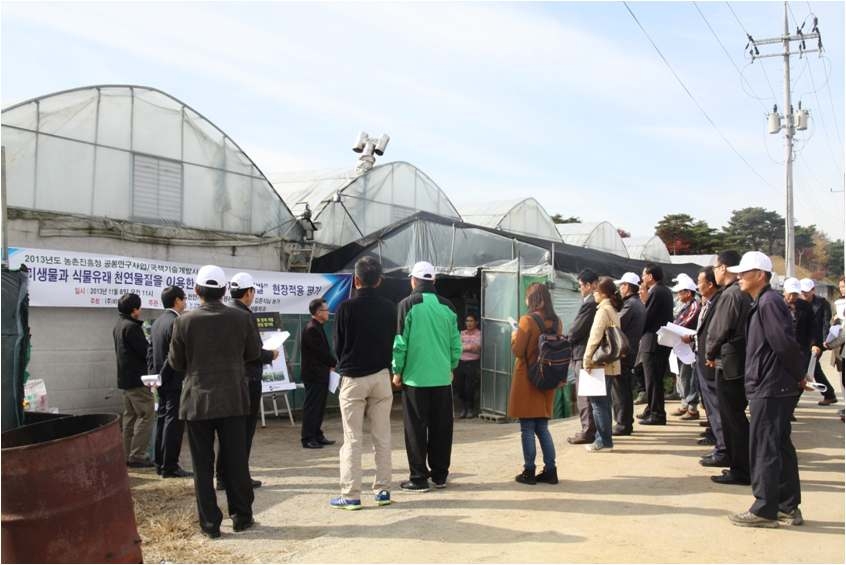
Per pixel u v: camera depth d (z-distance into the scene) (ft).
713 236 180.55
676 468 24.14
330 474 25.46
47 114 33.47
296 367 41.50
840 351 38.60
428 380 21.68
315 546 17.01
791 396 17.49
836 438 29.73
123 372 26.94
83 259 32.60
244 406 18.52
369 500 21.13
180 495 22.68
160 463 26.04
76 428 16.65
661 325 32.94
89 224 34.24
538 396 22.09
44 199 33.24
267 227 43.57
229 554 16.78
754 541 16.61
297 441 32.94
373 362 20.33
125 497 15.15
